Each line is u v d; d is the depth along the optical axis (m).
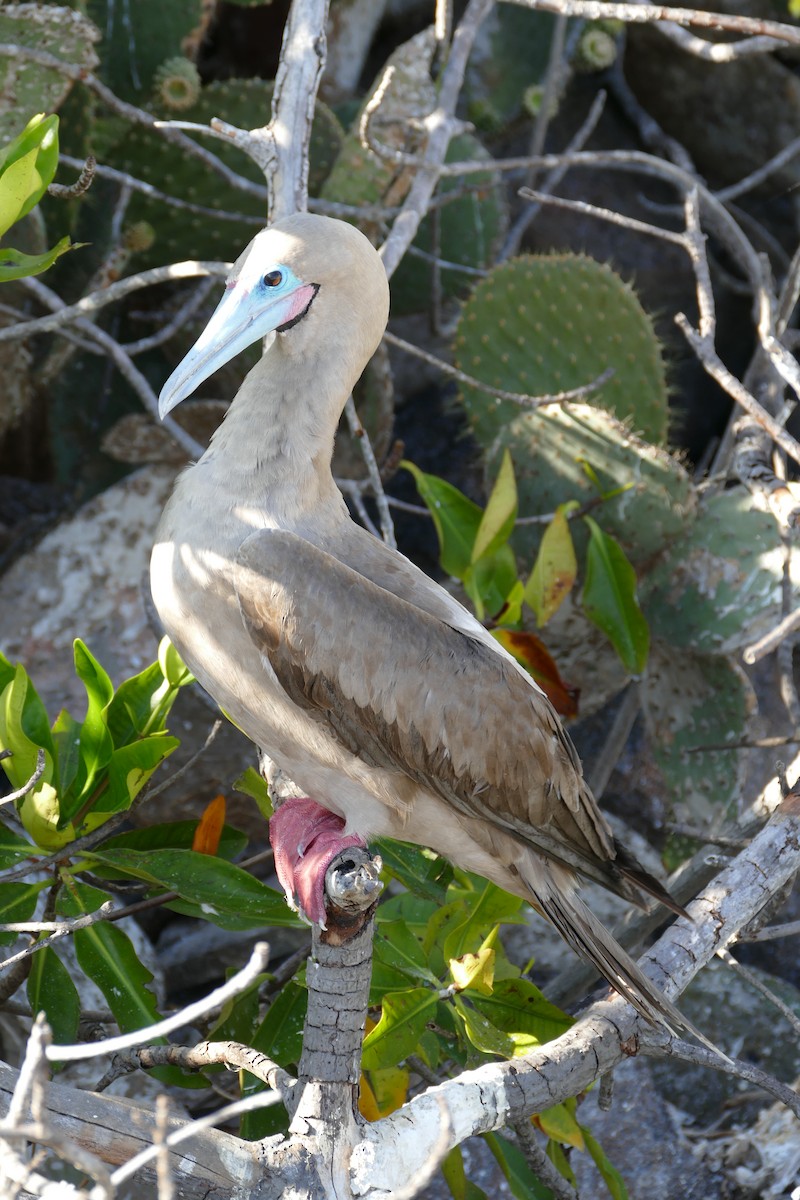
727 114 18.89
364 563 7.65
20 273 7.60
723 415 18.14
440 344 17.03
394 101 12.28
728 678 11.71
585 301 12.35
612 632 11.08
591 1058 7.18
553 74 16.62
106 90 11.10
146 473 14.08
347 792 7.69
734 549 11.61
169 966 12.52
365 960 6.23
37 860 8.80
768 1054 12.11
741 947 13.41
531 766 7.62
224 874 8.07
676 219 18.70
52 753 7.96
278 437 7.37
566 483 11.77
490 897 8.23
